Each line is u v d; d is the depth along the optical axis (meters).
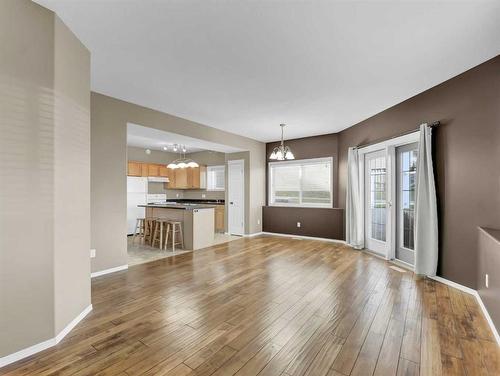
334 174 6.26
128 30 2.28
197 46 2.54
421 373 1.70
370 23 2.19
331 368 1.75
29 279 1.89
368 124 5.02
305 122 5.32
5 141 1.79
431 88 3.58
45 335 1.96
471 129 3.04
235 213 7.21
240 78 3.25
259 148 7.25
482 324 2.33
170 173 8.82
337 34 2.35
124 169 4.02
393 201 4.44
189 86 3.49
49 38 2.00
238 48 2.58
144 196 7.81
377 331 2.21
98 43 2.48
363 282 3.42
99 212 3.72
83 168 2.46
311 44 2.51
